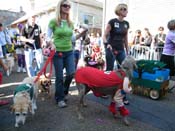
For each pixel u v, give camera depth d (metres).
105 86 4.29
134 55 10.36
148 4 12.12
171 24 6.37
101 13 25.39
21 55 9.48
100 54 10.87
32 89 4.44
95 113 4.87
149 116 4.81
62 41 4.94
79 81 4.47
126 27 5.41
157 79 5.85
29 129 4.07
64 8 4.91
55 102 5.45
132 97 6.12
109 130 4.11
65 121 4.43
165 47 6.54
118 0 13.67
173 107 5.42
